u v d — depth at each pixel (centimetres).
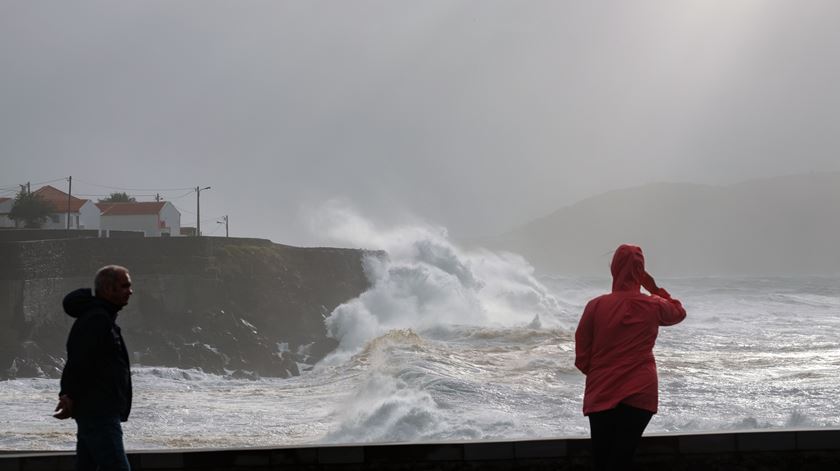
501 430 1193
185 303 3944
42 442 1177
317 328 4244
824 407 1309
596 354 485
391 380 1627
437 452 600
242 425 1391
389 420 1291
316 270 4619
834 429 596
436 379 1598
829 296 5762
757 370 1781
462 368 1841
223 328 3809
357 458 600
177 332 3828
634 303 482
